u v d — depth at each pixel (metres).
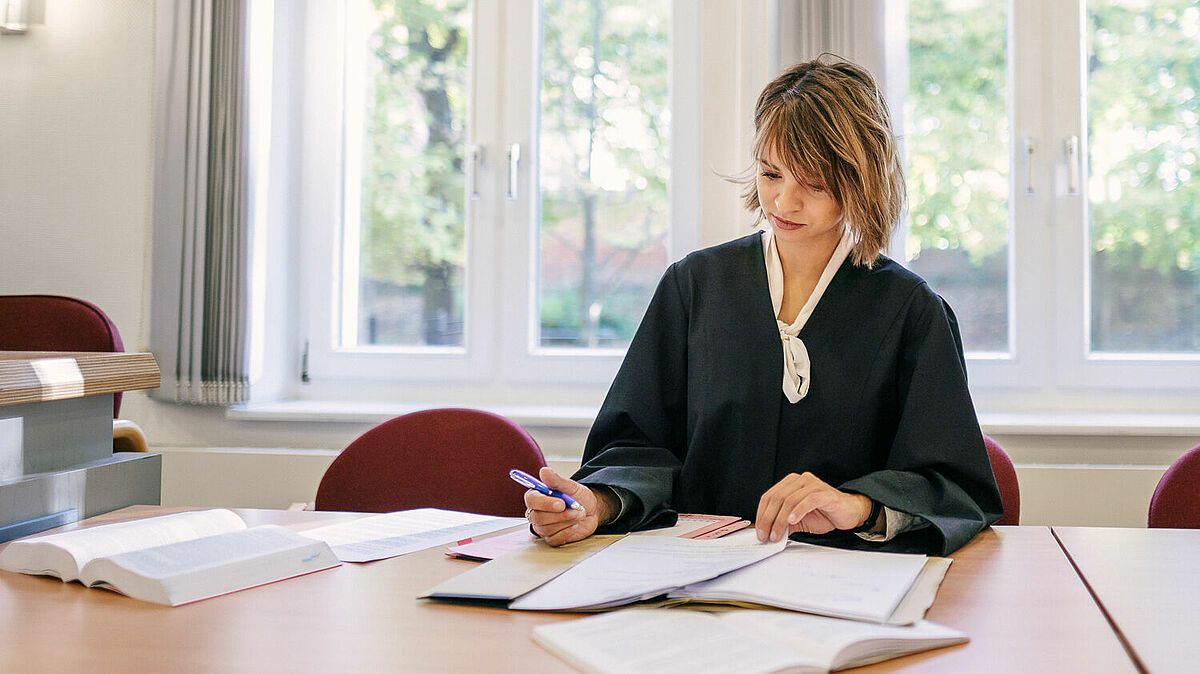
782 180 1.30
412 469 1.76
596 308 2.74
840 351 1.36
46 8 2.70
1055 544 1.20
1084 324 2.54
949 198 2.60
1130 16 2.55
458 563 1.10
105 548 1.04
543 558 1.07
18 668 0.74
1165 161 2.54
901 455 1.29
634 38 2.72
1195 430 2.27
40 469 1.28
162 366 2.58
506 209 2.74
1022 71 2.56
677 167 2.66
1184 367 2.49
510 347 2.74
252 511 1.42
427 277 2.80
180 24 2.59
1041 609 0.91
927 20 2.62
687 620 0.84
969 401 1.30
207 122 2.57
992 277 2.59
